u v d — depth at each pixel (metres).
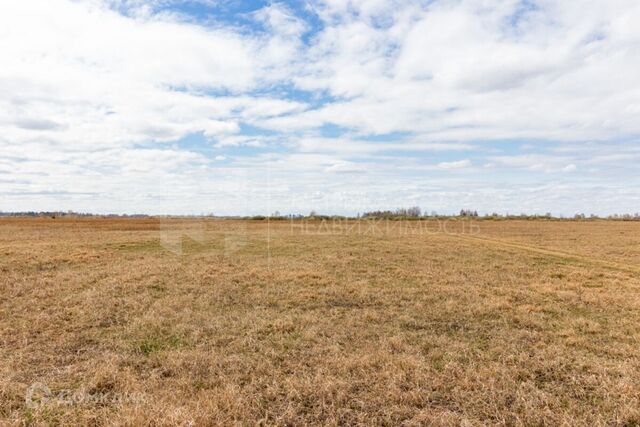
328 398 5.09
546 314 9.21
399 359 6.27
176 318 8.59
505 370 5.91
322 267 15.15
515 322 8.59
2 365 6.02
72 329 7.85
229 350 6.80
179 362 6.15
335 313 9.16
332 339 7.36
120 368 6.02
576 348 7.04
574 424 4.50
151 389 5.33
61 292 10.68
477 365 6.21
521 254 19.61
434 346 7.07
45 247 18.34
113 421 4.47
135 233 29.27
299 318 8.68
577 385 5.54
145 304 9.63
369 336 7.60
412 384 5.48
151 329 7.84
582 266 16.20
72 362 6.29
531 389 5.39
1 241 21.58
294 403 4.97
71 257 15.77
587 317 9.05
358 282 12.34
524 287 11.95
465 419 4.58
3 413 4.68
